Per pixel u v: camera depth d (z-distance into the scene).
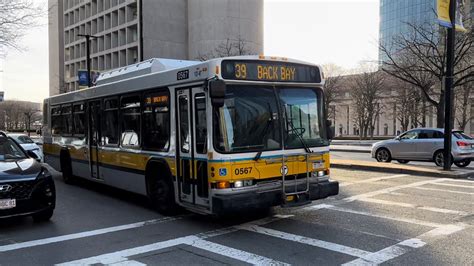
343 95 72.19
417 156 17.23
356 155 25.45
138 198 10.56
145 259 5.75
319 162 7.82
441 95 26.22
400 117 59.81
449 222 7.59
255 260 5.65
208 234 7.00
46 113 15.20
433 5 36.75
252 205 6.82
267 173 7.09
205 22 61.16
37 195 7.52
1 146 8.75
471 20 24.86
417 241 6.41
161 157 8.39
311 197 7.56
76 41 82.75
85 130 11.86
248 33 61.88
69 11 85.31
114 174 10.38
